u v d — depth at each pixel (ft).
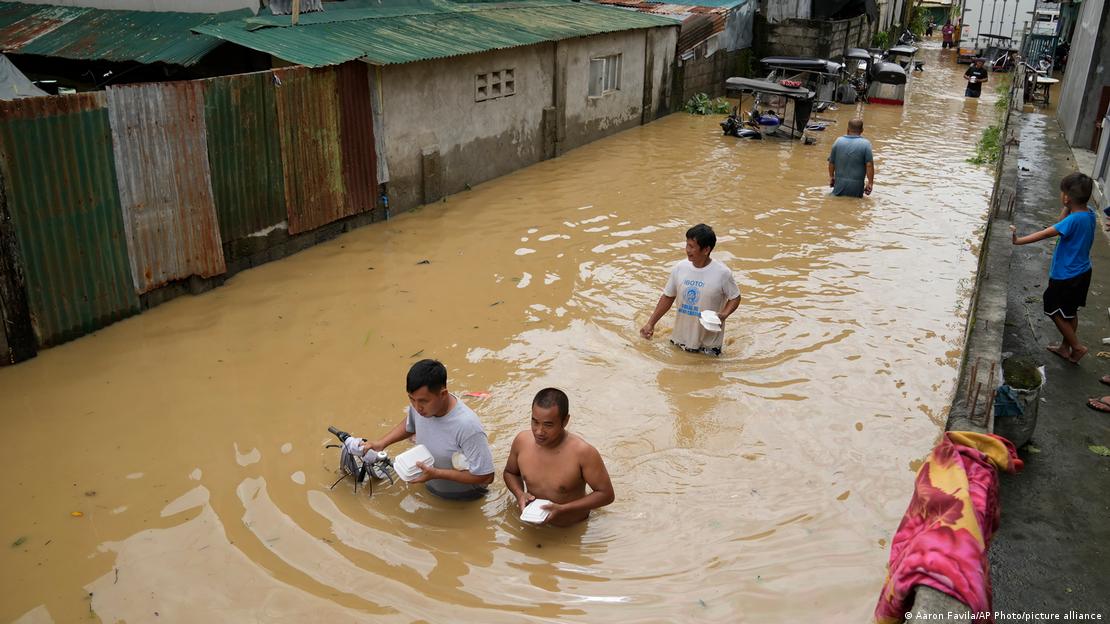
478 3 51.60
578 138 54.95
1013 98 64.28
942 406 22.35
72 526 16.71
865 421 21.47
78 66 42.80
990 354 21.38
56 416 20.75
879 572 15.88
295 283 29.96
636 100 62.49
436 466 17.17
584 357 24.66
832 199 43.01
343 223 35.65
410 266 31.91
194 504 17.47
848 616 14.75
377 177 36.91
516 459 17.17
